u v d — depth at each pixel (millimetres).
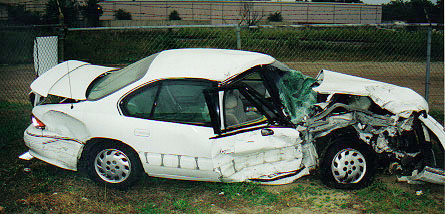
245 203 4770
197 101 4793
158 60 5270
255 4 36219
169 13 35625
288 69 5840
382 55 17312
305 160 5070
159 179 5418
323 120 5008
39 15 22734
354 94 5055
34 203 4695
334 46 17594
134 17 35281
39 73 7730
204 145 4680
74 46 13039
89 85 5445
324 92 5102
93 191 5055
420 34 16594
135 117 4820
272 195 4930
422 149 5094
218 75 4816
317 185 5254
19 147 6457
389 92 5180
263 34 16281
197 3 35594
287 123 4832
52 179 5340
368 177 5086
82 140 5023
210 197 4945
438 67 15133
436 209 4613
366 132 5113
